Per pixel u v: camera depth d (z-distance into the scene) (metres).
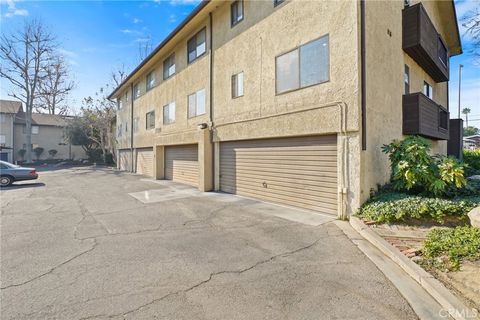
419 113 7.71
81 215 7.25
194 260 4.17
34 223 6.44
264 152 8.94
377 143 6.68
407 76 8.68
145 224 6.30
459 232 4.06
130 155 23.00
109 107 30.33
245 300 3.02
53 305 2.93
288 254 4.36
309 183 7.38
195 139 12.28
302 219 6.51
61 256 4.36
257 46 8.94
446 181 5.73
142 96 19.78
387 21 7.32
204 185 11.25
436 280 3.13
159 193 10.91
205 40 11.86
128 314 2.76
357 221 5.57
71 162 35.75
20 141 37.47
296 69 7.54
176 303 2.96
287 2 7.85
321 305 2.89
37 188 12.80
